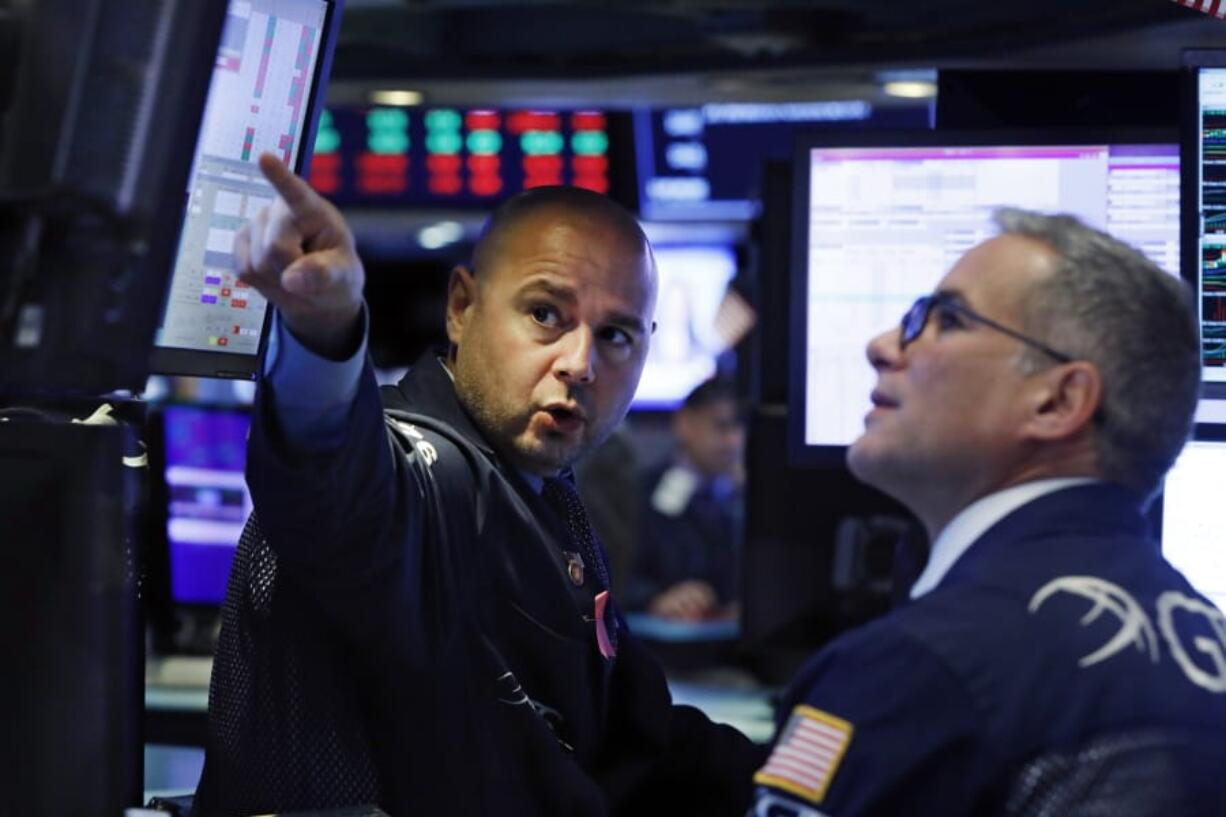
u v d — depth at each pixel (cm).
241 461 350
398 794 180
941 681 137
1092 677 136
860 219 237
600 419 192
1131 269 150
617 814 197
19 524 129
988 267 152
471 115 489
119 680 132
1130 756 133
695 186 488
